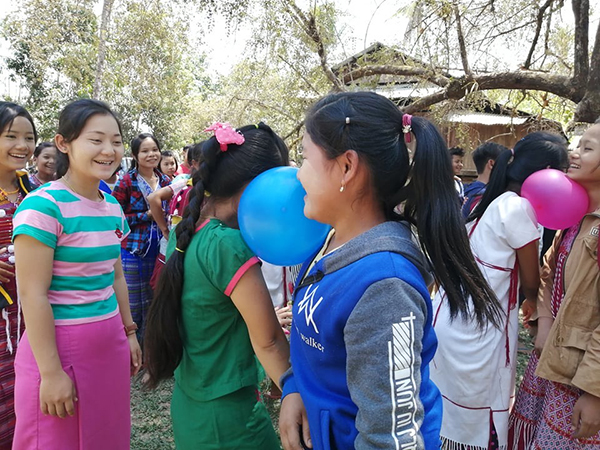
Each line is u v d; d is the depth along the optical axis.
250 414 1.37
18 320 2.02
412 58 6.02
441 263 1.00
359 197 1.02
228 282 1.24
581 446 1.70
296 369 1.10
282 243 1.16
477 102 5.71
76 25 10.38
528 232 1.92
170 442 2.68
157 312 1.36
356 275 0.93
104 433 1.74
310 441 1.10
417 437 0.87
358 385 0.90
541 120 6.26
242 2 5.83
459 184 3.76
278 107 7.35
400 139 1.00
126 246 3.73
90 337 1.68
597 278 1.61
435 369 2.09
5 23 10.05
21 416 1.63
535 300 2.15
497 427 1.99
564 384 1.71
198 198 1.35
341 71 6.66
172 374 1.42
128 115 13.22
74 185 1.74
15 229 1.56
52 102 14.53
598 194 1.85
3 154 2.09
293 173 1.18
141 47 9.52
